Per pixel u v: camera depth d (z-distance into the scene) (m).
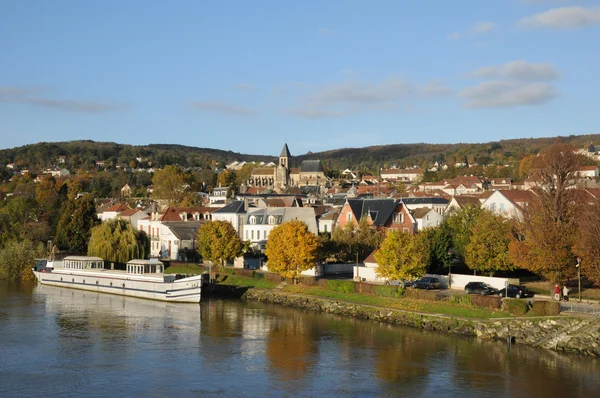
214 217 165.38
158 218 174.75
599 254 80.81
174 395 58.59
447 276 103.31
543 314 78.19
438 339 79.75
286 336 81.94
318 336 81.94
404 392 59.59
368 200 145.38
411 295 94.31
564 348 73.00
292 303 104.75
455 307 87.50
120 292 118.75
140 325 88.94
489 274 106.56
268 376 64.50
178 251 156.38
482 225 100.19
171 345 77.12
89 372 65.62
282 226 113.38
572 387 60.78
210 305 106.50
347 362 69.56
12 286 129.38
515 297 87.69
